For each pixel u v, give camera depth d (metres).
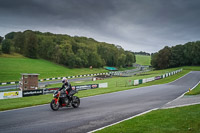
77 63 91.94
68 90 10.34
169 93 17.80
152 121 7.11
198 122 6.66
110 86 30.42
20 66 68.19
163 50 98.38
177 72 58.50
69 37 124.12
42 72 63.88
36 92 20.78
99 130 6.16
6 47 91.75
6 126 6.91
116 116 8.48
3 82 43.91
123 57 129.25
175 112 8.55
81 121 7.57
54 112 9.46
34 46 95.56
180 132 5.67
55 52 93.50
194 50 100.25
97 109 10.21
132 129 6.12
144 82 34.47
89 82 41.00
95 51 111.06
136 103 12.27
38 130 6.40
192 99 12.90
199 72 60.91
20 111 9.94
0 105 12.77
